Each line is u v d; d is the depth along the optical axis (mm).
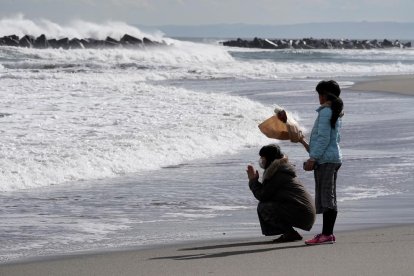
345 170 30688
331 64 123062
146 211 23016
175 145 35406
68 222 21344
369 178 28891
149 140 36062
